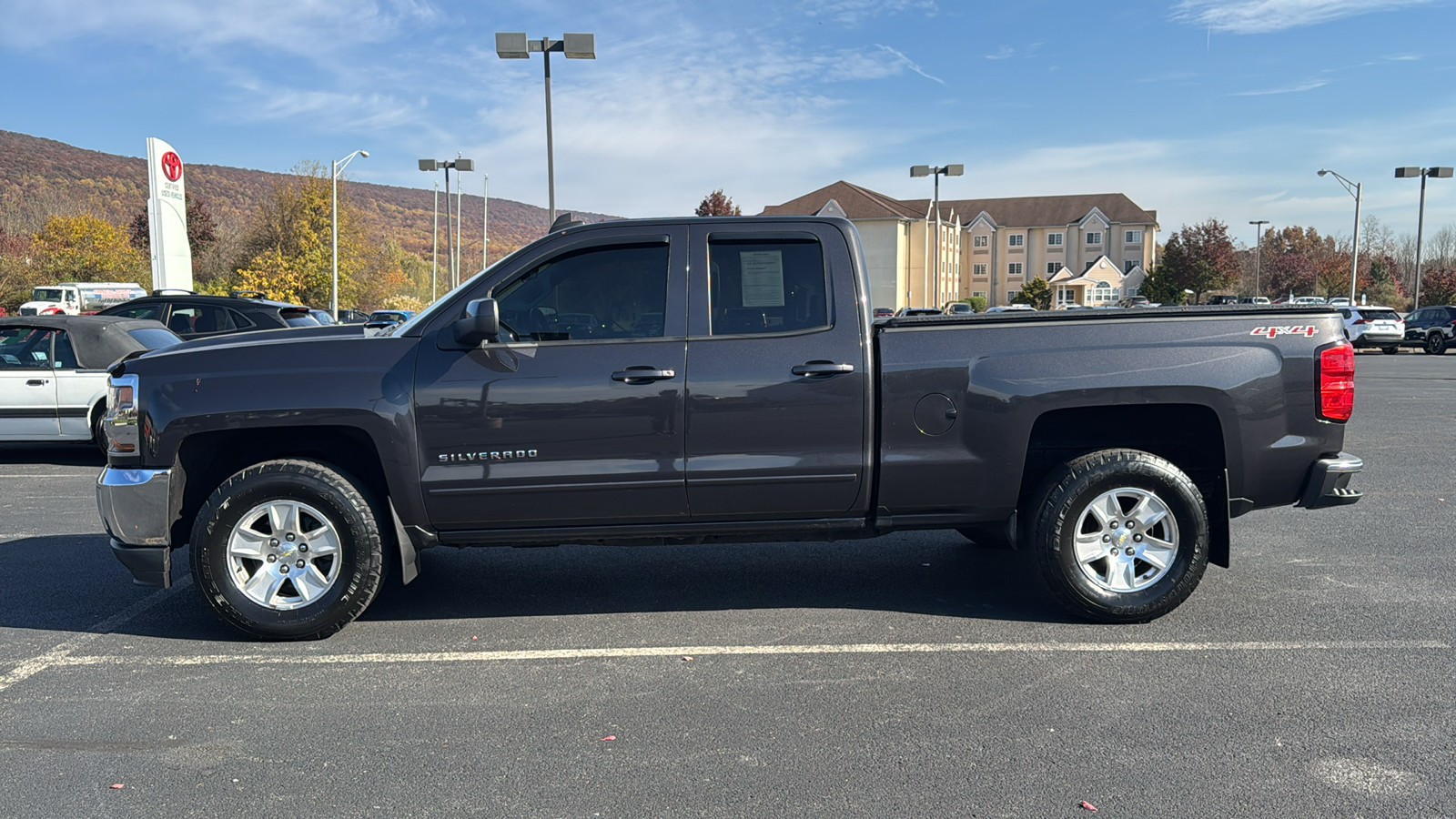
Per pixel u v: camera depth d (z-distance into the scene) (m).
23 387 9.73
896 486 4.52
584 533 4.55
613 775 3.12
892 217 63.03
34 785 3.08
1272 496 4.61
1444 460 9.78
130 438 4.39
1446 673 3.93
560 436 4.39
